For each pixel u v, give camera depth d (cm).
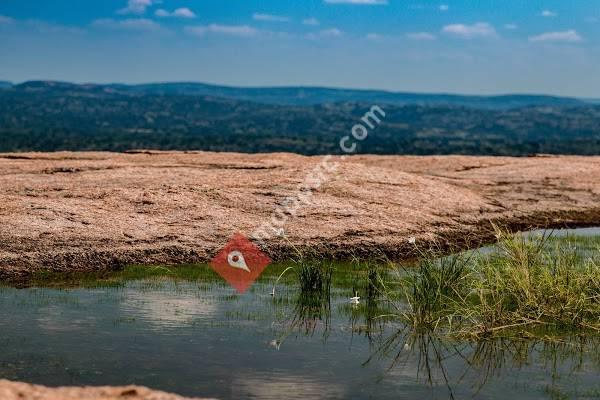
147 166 2727
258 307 1334
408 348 1109
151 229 1823
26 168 2575
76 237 1722
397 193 2341
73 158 3091
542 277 1295
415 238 1930
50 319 1220
